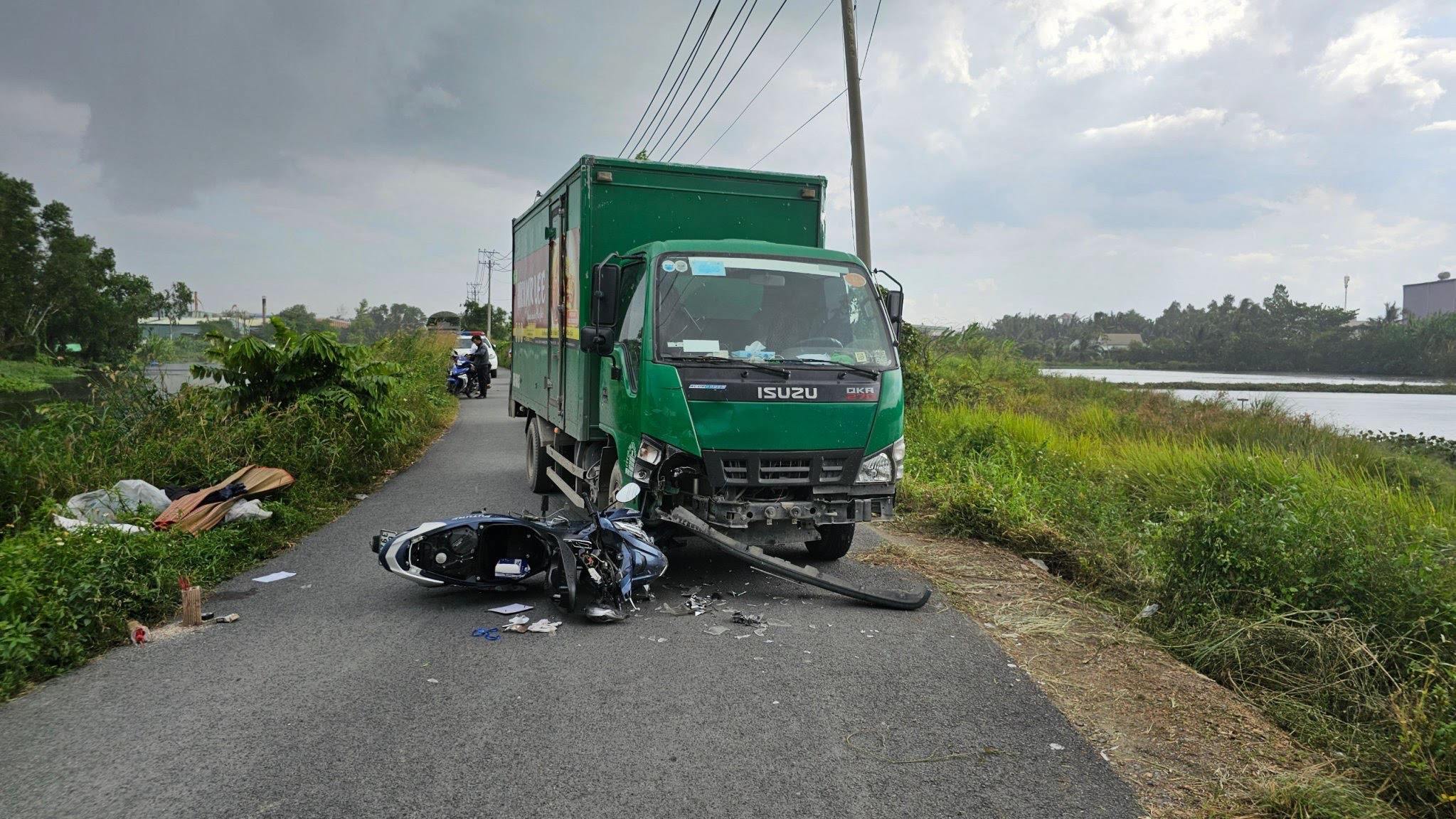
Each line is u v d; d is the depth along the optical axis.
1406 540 6.45
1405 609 5.07
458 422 19.39
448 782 3.38
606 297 6.63
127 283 63.03
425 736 3.81
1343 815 3.27
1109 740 3.93
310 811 3.14
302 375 10.86
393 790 3.31
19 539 5.80
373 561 7.08
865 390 6.33
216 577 6.34
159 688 4.34
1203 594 5.80
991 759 3.70
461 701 4.21
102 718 3.97
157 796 3.24
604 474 7.55
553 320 9.29
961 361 28.38
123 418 9.56
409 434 13.38
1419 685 4.48
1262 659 4.96
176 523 6.89
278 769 3.47
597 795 3.30
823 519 6.26
